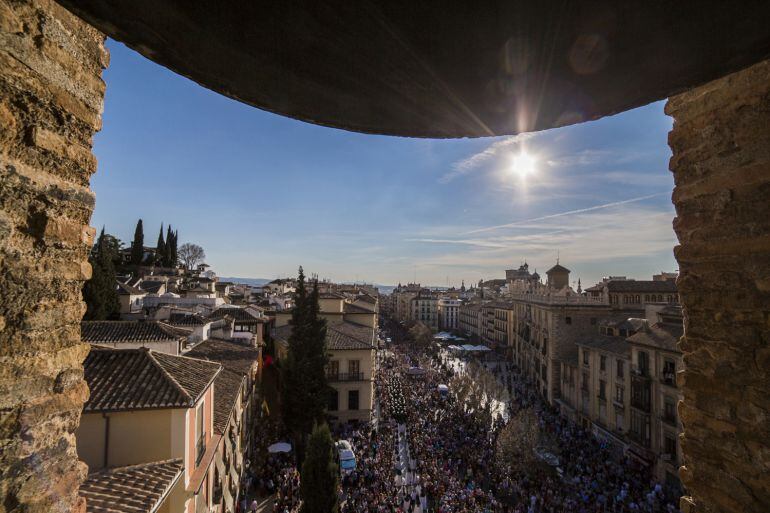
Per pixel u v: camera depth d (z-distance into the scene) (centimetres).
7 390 292
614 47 204
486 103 233
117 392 1273
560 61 209
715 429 447
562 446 3431
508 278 16612
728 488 429
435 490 2470
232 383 2328
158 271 9169
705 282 468
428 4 177
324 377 3142
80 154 365
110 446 1200
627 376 3428
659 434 2988
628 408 3400
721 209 451
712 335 458
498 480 2719
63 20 342
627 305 5397
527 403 5091
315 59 204
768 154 404
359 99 231
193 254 13138
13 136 296
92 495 958
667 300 5453
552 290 5666
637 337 3309
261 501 2350
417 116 246
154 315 3859
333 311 5006
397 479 2725
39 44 317
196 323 3291
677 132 513
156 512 1105
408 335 11500
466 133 259
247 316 4631
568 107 238
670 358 2953
